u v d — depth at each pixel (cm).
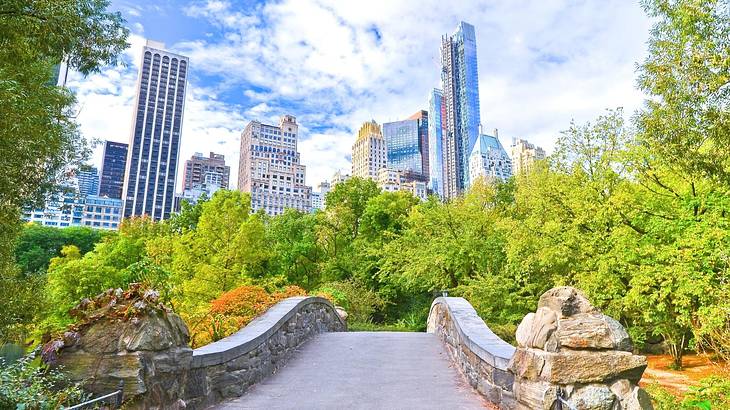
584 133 1612
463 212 2222
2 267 1053
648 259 1285
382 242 2847
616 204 1388
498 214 2286
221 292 1784
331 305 1269
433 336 1044
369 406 478
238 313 913
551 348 341
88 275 2358
